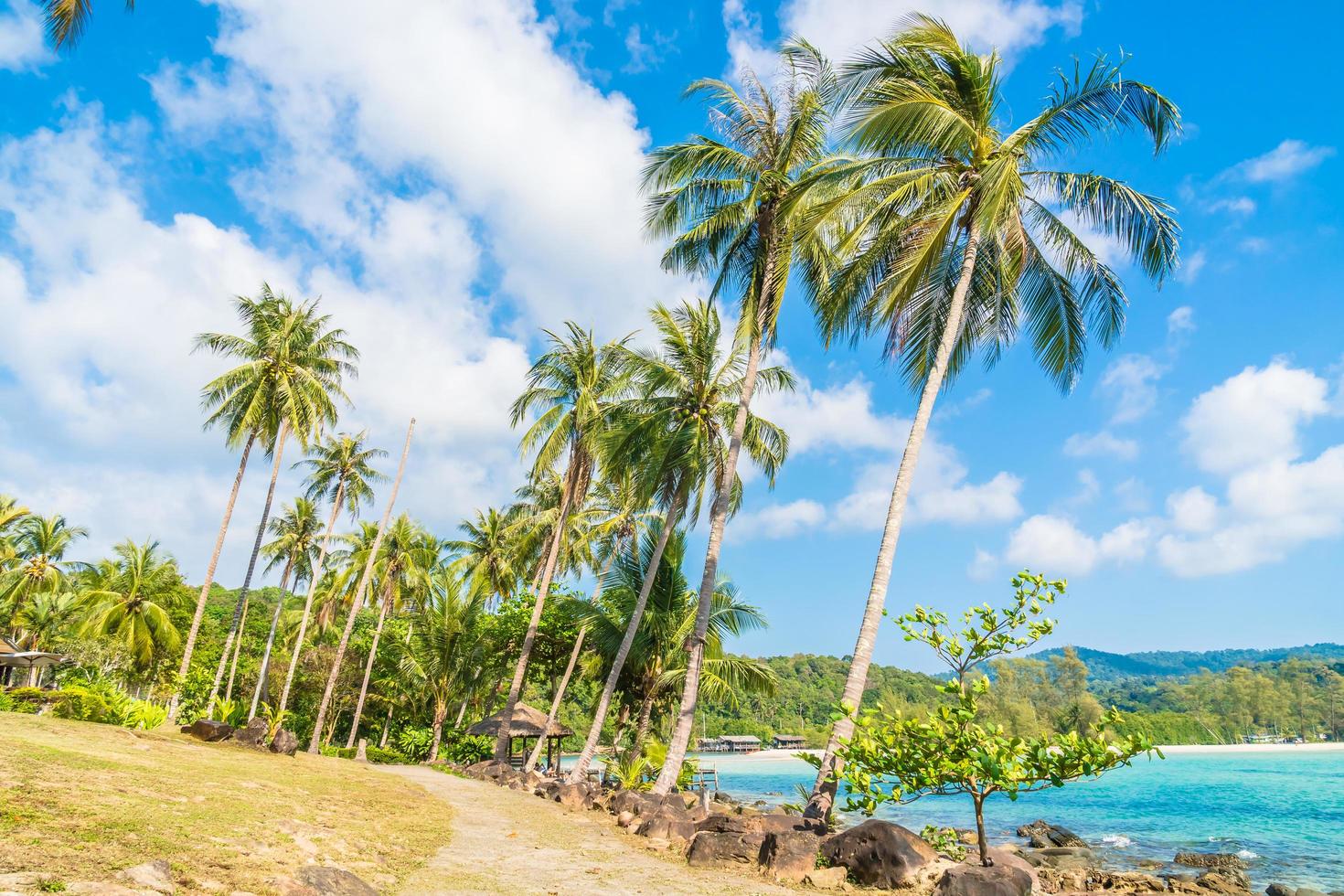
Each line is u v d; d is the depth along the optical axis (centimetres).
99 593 3862
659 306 2161
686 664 2498
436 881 724
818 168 1684
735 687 2544
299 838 766
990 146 1362
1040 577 834
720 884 821
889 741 852
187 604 4969
